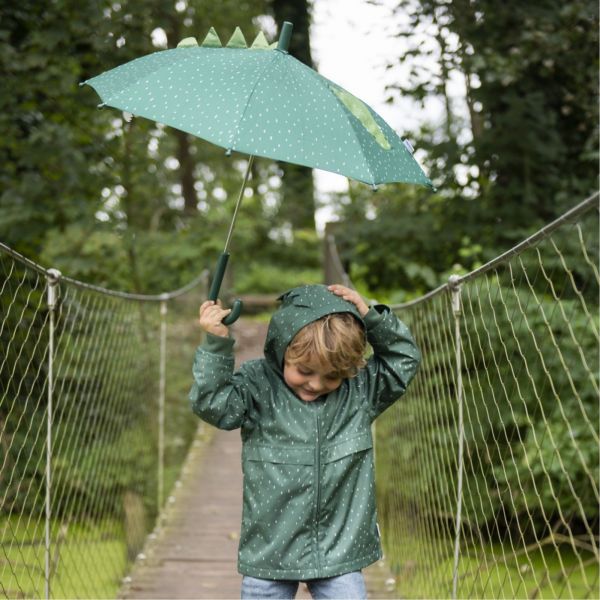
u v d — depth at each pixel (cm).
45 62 588
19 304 386
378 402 244
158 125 686
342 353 218
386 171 208
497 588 349
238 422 229
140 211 823
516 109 635
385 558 477
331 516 228
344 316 224
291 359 223
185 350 768
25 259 261
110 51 621
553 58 614
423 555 377
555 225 189
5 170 637
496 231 667
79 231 621
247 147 193
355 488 230
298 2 1174
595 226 512
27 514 325
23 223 616
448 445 387
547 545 438
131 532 484
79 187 649
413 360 242
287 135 199
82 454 409
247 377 235
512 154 657
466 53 628
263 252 1769
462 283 284
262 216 1625
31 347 400
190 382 795
